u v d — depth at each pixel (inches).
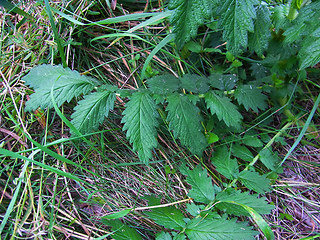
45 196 9.5
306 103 12.8
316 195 11.1
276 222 10.5
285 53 10.5
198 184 9.1
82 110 8.8
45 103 8.9
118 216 8.3
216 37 12.5
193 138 9.0
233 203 8.7
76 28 12.1
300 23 8.3
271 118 11.9
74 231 9.3
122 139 11.0
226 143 10.7
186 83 9.9
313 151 12.0
